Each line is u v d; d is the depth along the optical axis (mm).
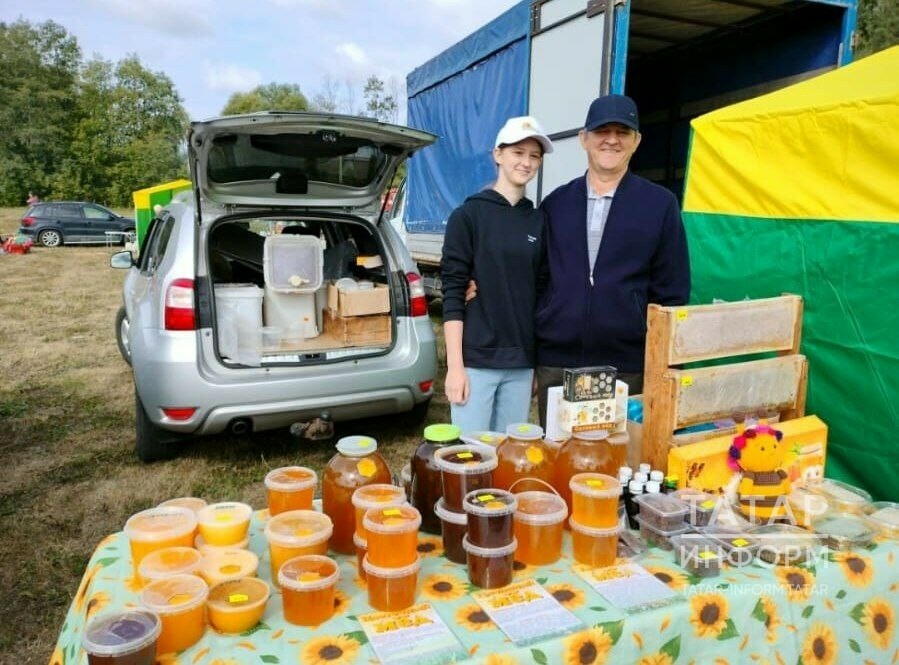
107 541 1515
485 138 5539
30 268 13445
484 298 2197
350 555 1448
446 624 1191
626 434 1719
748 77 5137
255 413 3236
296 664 1085
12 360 6039
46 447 3949
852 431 2162
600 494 1371
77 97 45906
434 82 6703
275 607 1242
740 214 2572
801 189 2299
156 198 11781
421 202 7301
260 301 3561
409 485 1631
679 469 1636
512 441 1549
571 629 1179
